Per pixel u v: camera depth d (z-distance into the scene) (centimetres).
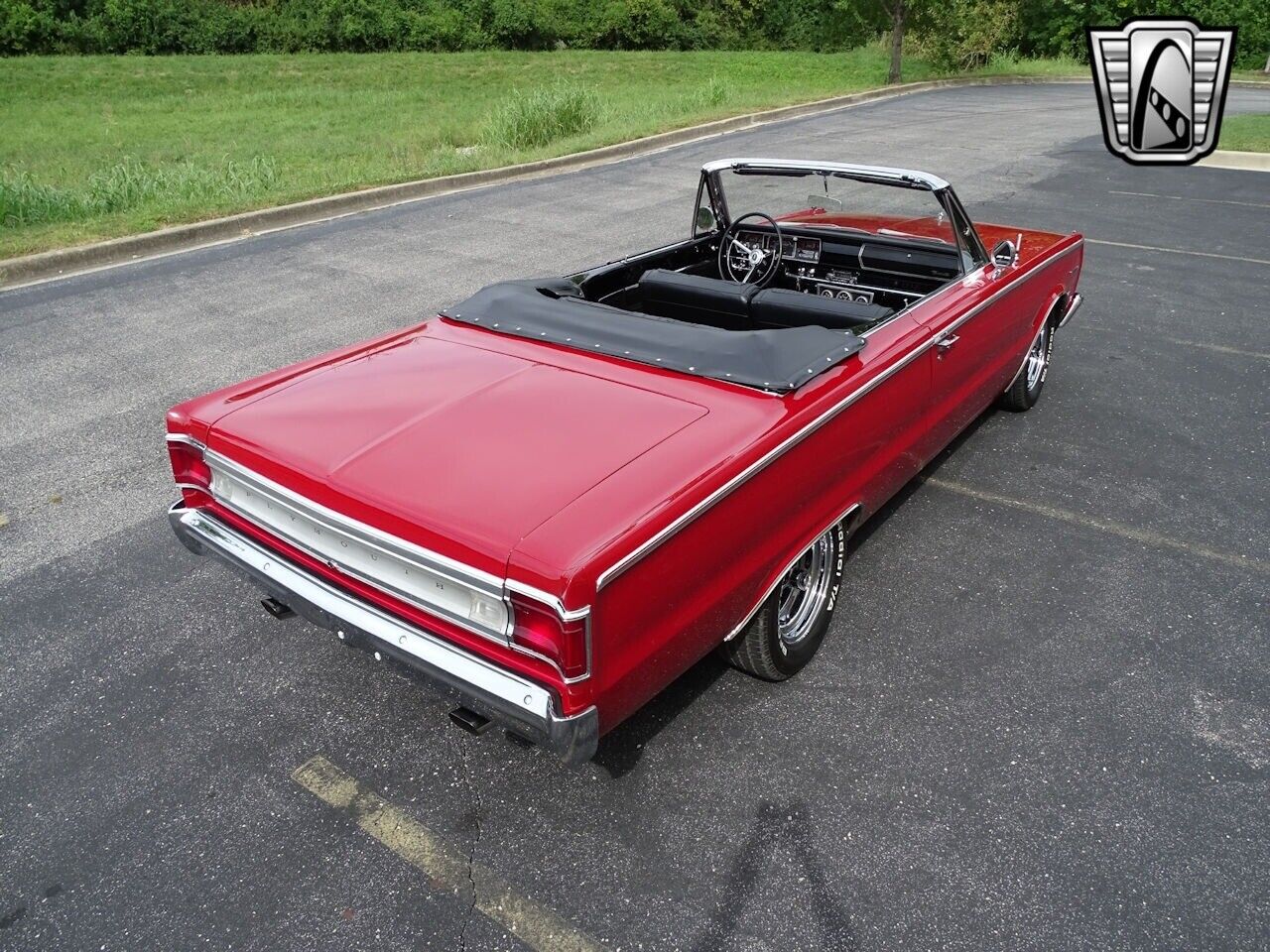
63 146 1741
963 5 2845
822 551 340
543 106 1628
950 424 425
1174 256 920
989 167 1368
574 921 248
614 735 312
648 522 237
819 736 312
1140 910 249
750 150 1509
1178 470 497
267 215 1057
